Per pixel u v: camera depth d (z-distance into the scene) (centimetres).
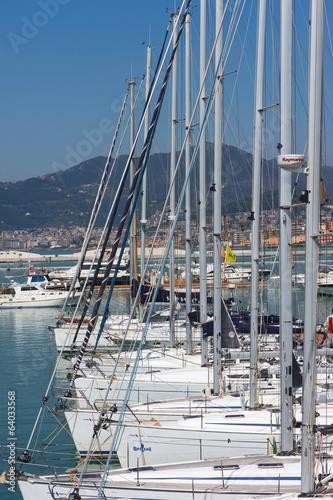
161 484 1606
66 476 1728
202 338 2950
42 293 7644
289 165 1324
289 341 1680
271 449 1788
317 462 1547
